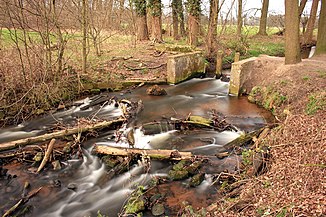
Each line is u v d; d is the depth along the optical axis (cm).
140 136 877
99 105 1162
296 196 423
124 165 718
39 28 1095
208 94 1318
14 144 784
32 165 725
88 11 1455
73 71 1266
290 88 1036
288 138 665
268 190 490
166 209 559
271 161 618
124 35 2350
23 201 604
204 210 505
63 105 1112
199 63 1612
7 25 1020
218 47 1855
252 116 1015
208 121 930
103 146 777
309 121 704
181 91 1363
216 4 1731
